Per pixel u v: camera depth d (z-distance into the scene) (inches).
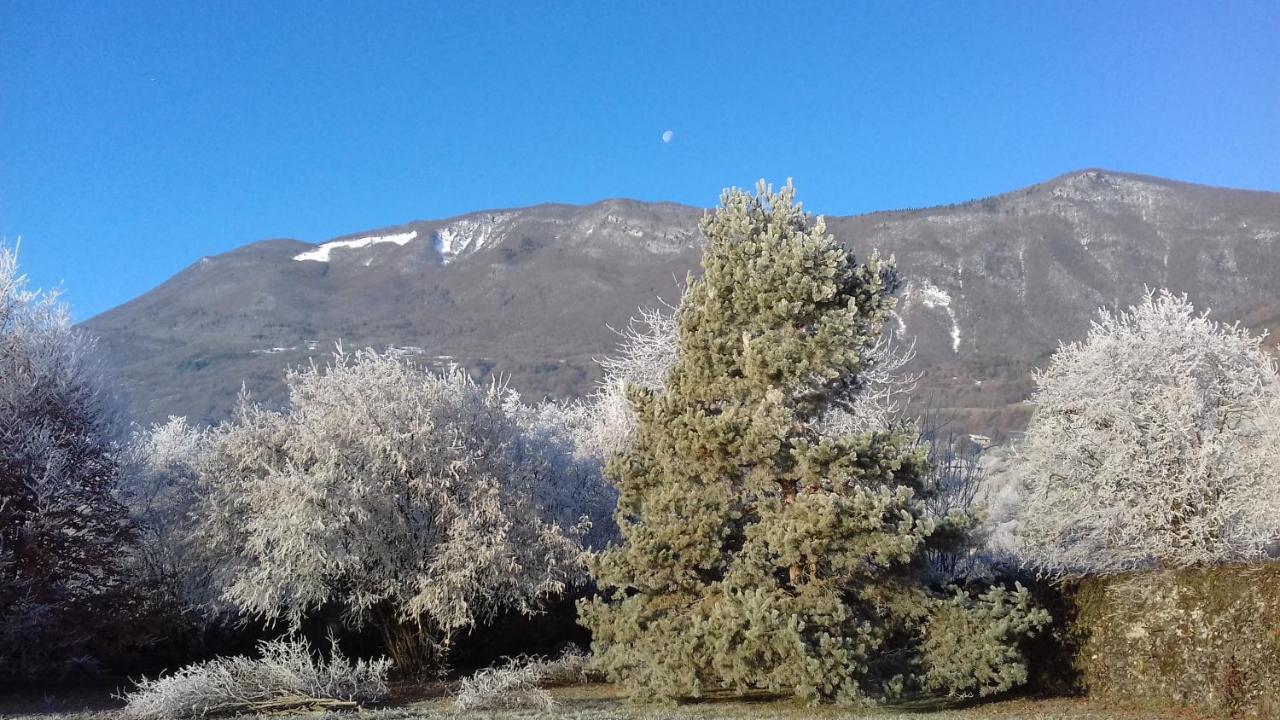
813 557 562.3
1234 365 775.7
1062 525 784.9
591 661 643.5
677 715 556.1
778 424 577.3
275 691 607.8
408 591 746.8
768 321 607.2
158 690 578.9
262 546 697.6
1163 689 584.1
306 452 740.0
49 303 802.2
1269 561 601.6
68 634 746.8
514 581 729.6
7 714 609.3
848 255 637.9
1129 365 777.6
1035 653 648.4
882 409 885.2
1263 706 534.6
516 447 832.9
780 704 596.1
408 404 765.9
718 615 558.6
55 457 743.1
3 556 712.4
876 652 580.7
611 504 915.4
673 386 637.3
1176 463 745.0
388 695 681.6
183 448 1007.0
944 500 827.4
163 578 847.7
